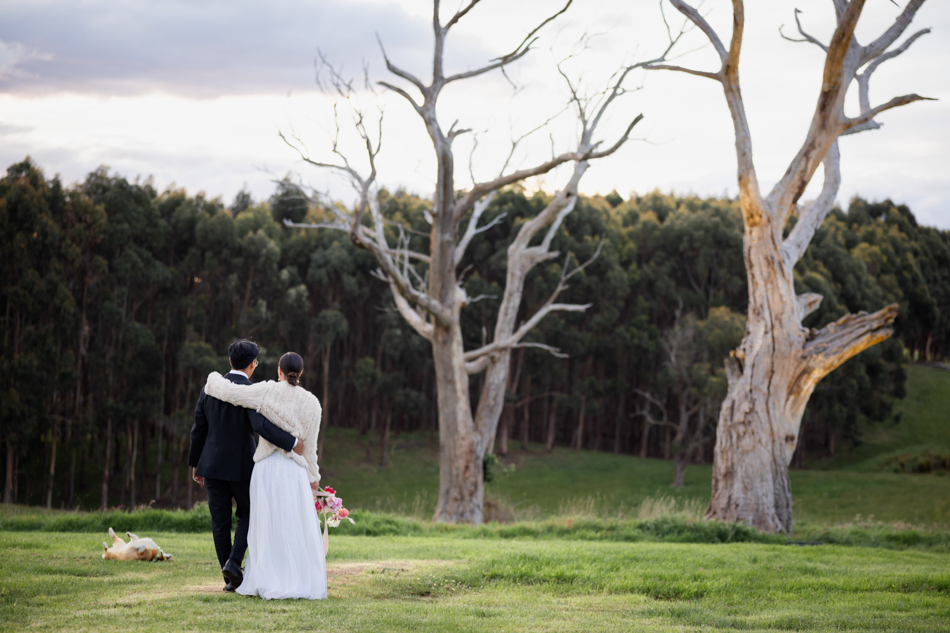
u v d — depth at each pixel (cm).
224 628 386
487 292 4494
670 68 1609
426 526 1244
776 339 1530
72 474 3734
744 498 1499
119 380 3800
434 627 411
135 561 623
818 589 641
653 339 4950
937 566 858
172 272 4009
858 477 4328
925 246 7338
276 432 486
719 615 510
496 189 2241
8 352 3391
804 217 1683
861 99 1684
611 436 5638
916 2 1602
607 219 5406
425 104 2145
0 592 468
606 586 613
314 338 4541
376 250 2048
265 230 4522
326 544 537
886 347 5375
